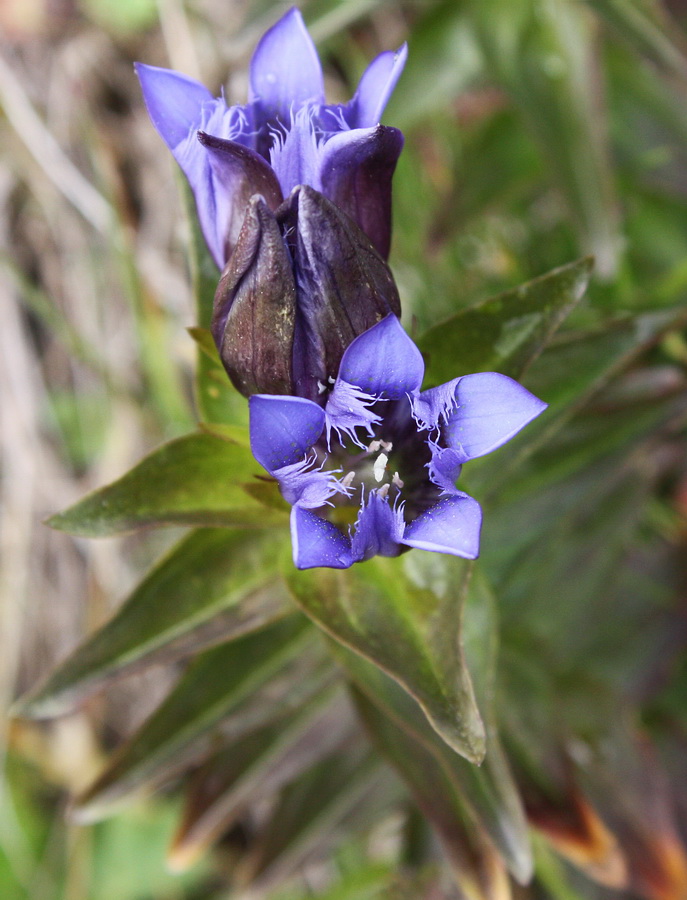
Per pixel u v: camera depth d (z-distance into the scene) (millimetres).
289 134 161
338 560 153
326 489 160
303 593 175
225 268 163
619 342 190
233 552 186
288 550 181
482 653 181
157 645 185
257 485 172
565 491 216
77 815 203
